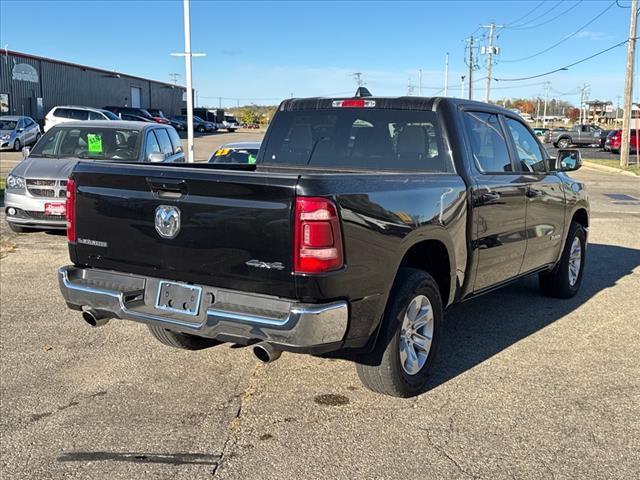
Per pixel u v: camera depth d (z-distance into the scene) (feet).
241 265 12.37
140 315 13.50
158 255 13.39
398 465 11.88
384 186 13.29
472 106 17.93
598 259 31.50
